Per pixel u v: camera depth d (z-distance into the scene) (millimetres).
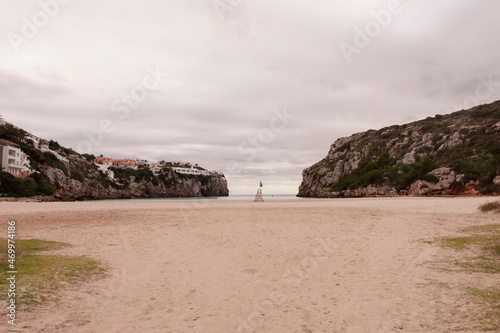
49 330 4887
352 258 9539
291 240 12609
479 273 7523
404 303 5930
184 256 10070
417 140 90750
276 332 4910
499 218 17797
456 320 5098
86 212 25031
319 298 6344
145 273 8172
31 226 16984
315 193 110312
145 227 16672
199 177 165000
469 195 59406
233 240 12805
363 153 105875
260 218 20703
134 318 5445
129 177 133375
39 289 6539
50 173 80188
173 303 6145
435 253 9750
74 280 7348
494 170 60000
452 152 73625
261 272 8242
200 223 18297
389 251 10305
